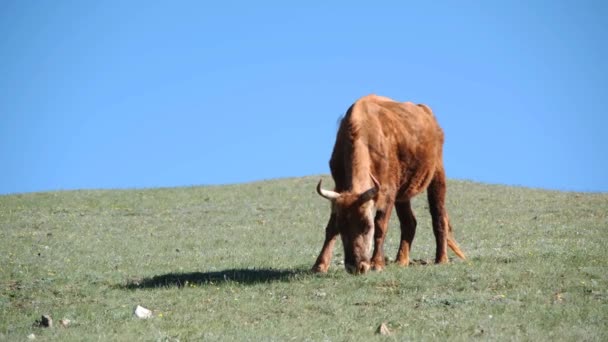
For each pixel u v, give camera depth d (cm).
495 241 5125
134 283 3800
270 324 2789
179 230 6556
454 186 9162
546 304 2917
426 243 5319
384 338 2528
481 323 2678
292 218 7169
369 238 3294
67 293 3600
